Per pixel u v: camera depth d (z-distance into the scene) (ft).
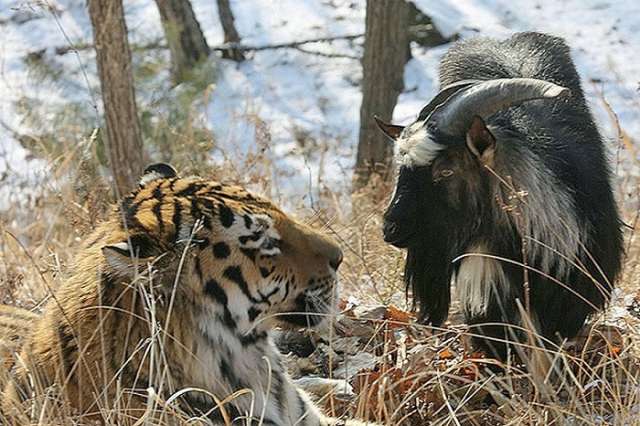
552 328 34.04
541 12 114.73
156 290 24.71
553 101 36.09
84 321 25.02
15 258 42.52
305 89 108.17
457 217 33.53
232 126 86.48
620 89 96.07
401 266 40.91
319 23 120.88
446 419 27.81
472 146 32.12
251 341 26.61
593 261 32.65
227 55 114.73
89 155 52.75
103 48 52.42
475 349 35.27
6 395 25.67
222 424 25.89
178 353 25.05
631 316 35.50
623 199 46.93
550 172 33.27
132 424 24.80
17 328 29.37
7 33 115.85
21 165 72.38
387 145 65.72
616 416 26.99
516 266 33.68
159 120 70.59
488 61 38.73
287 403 27.61
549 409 27.99
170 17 107.14
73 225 43.39
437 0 116.67
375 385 30.68
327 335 30.96
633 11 113.70
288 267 26.50
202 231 25.16
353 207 53.47
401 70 66.08
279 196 51.72
